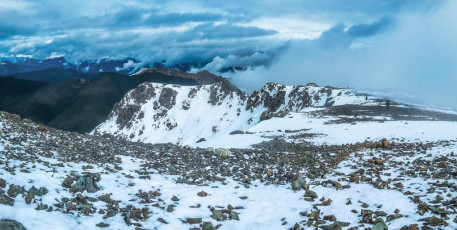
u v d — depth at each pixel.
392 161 24.97
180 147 32.59
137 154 25.94
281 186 19.81
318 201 16.72
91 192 15.70
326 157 28.75
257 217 15.14
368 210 14.51
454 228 12.12
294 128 71.06
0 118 27.52
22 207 12.23
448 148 29.59
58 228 11.63
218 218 14.68
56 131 29.48
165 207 15.42
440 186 17.20
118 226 12.80
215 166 24.34
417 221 13.06
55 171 16.80
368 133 50.91
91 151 23.50
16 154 18.36
